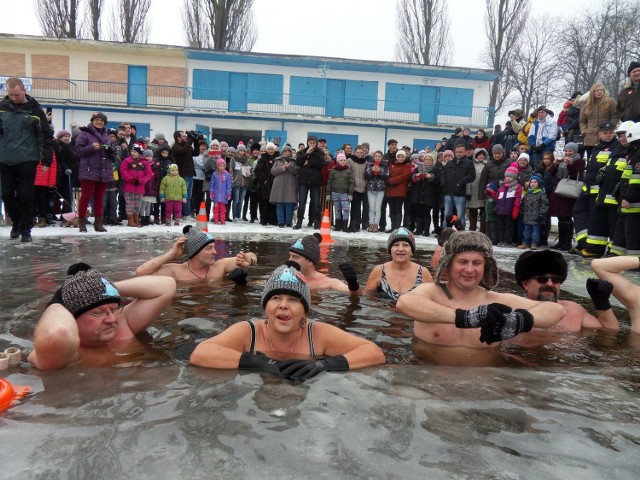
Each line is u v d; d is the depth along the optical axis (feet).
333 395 7.95
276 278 10.25
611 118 35.27
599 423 7.23
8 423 6.77
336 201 38.73
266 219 41.16
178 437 6.42
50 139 25.93
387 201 40.32
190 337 11.30
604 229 28.71
